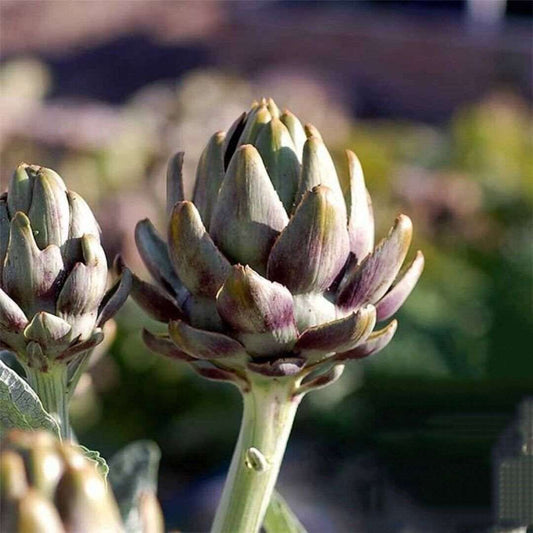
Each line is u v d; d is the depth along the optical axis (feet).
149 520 4.88
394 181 30.96
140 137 27.40
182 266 5.99
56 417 6.22
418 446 25.02
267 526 6.86
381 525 23.85
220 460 25.90
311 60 58.75
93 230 6.05
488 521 23.93
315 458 25.49
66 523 3.51
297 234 5.86
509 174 34.78
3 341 6.07
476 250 30.09
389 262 6.06
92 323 6.06
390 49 58.13
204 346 6.01
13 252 5.86
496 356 28.09
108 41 59.11
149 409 25.82
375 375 26.68
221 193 5.98
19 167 5.98
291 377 6.29
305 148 5.99
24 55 58.65
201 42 59.16
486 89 57.52
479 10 58.03
